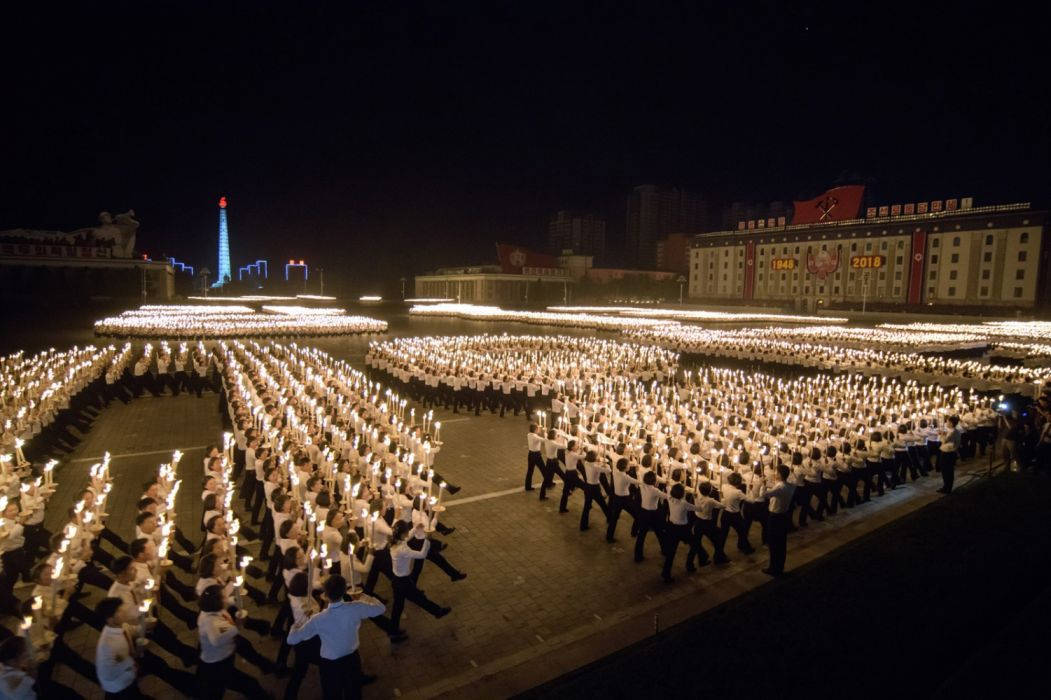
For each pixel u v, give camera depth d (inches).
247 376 952.3
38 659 294.8
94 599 403.9
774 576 455.8
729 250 5019.7
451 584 445.1
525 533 538.0
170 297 3939.5
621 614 405.4
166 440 815.1
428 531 422.3
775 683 265.9
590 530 547.5
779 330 2256.4
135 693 266.4
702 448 627.2
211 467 499.2
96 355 1177.4
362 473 550.0
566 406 882.8
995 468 730.2
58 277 3312.0
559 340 1829.5
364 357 1668.3
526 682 330.0
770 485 505.0
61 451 749.9
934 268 3791.8
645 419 742.5
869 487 614.9
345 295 7844.5
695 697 255.9
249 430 593.0
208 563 322.0
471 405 1044.5
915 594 350.9
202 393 1127.0
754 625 317.7
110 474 672.4
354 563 370.3
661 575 460.1
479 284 5369.1
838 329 2327.8
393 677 336.8
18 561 390.3
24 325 2289.6
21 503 434.3
